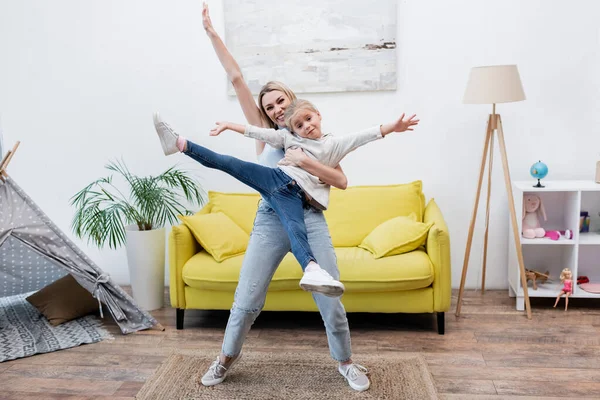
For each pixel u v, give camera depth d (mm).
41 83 3822
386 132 2158
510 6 3334
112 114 3789
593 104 3357
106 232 3379
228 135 3684
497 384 2377
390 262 2877
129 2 3646
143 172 3830
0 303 3592
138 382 2492
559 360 2582
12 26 3787
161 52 3668
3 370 2639
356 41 3441
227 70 2486
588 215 3441
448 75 3439
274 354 2717
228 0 3508
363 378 2365
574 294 3193
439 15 3393
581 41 3312
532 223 3312
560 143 3420
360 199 3395
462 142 3498
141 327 3102
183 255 3064
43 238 2934
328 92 3541
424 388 2342
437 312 2908
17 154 3934
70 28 3734
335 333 2316
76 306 3277
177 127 3729
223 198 3518
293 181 2143
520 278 3215
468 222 3580
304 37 3479
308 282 1969
